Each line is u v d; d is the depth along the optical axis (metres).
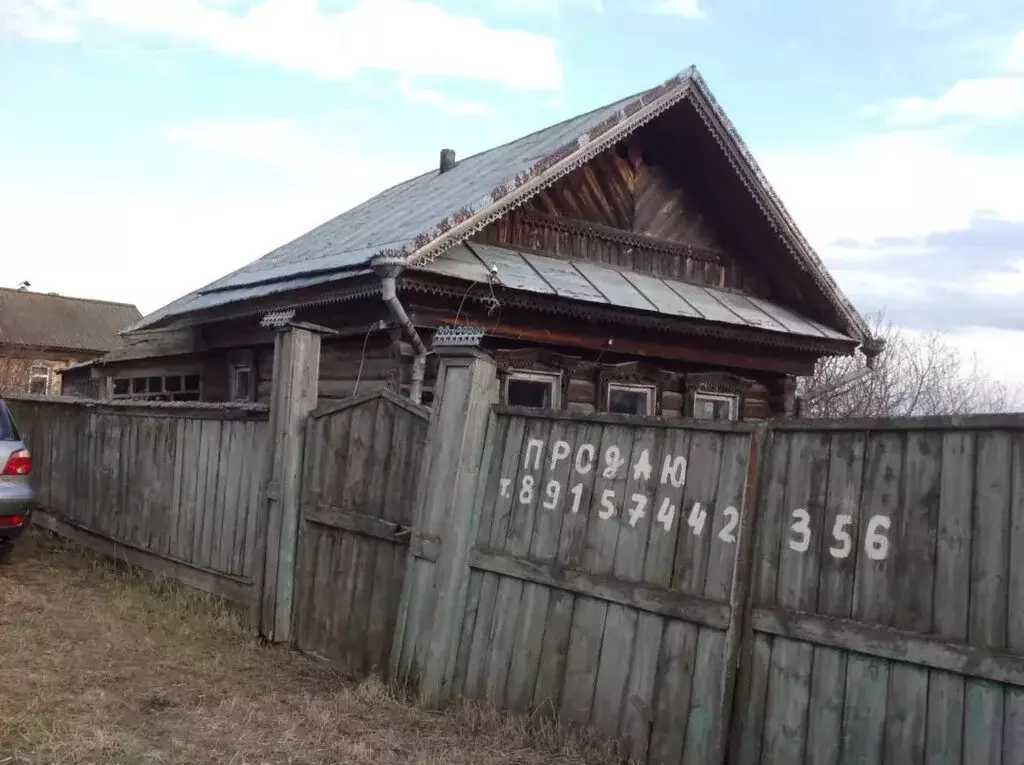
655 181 11.34
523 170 8.82
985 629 3.26
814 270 11.62
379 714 4.91
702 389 11.23
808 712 3.72
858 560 3.67
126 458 8.59
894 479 3.62
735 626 3.98
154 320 12.70
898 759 3.42
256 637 6.39
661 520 4.38
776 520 3.97
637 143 11.10
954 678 3.32
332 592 6.03
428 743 4.51
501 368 9.20
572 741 4.42
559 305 9.07
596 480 4.71
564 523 4.79
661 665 4.23
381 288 7.97
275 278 10.12
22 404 10.87
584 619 4.61
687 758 4.04
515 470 5.11
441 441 5.28
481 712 4.83
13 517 7.78
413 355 8.38
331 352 9.81
